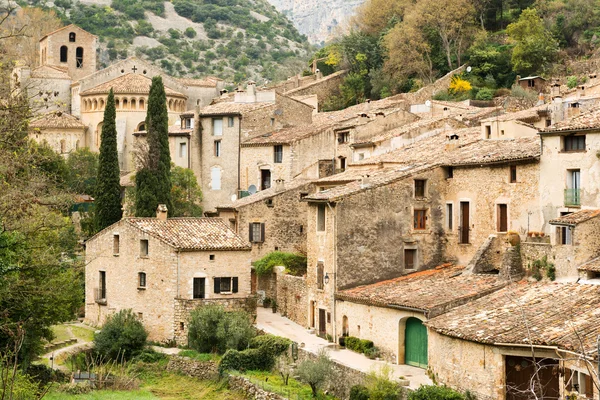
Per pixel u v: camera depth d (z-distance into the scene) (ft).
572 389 165.68
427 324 203.82
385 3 570.87
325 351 226.99
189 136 389.80
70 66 561.43
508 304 200.23
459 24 510.99
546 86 460.96
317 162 352.08
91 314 297.12
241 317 261.44
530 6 545.85
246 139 380.99
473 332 187.73
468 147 271.49
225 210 326.03
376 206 252.83
